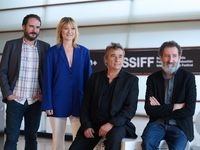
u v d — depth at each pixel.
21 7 6.20
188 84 2.49
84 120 2.53
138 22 5.46
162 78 2.60
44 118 5.23
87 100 2.62
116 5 5.69
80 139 2.51
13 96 2.78
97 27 5.75
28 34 2.80
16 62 2.81
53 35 5.94
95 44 5.70
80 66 2.77
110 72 2.58
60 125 2.77
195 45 5.12
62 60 2.72
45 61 2.74
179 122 2.45
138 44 5.45
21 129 5.22
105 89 2.55
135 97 2.54
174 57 2.51
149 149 2.31
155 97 2.60
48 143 4.47
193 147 2.52
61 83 2.72
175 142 2.32
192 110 2.43
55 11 6.00
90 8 5.81
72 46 2.80
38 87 2.90
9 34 6.22
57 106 2.71
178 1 5.30
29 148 3.00
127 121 2.50
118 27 5.63
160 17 5.36
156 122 2.54
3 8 6.32
